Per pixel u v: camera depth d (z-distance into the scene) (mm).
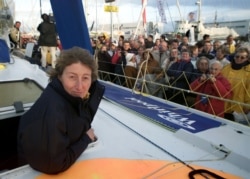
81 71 1312
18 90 2146
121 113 2395
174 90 4398
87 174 1441
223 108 3539
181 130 1986
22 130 1275
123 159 1601
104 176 1436
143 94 3137
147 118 2295
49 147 1252
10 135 2078
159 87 4406
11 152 2152
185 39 7469
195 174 1479
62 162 1341
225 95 3514
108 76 6055
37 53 5840
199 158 1661
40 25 5414
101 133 1928
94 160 1570
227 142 1888
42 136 1241
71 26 2365
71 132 1380
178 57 4930
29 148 1269
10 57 2895
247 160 1598
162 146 1794
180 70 4590
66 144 1317
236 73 3939
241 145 1837
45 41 5375
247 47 3998
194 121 2277
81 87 1323
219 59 5168
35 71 2559
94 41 8883
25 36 10008
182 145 1821
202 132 2059
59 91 1346
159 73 4996
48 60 5469
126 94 3156
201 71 4152
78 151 1443
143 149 1736
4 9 3150
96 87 1563
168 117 2348
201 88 3756
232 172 1532
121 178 1427
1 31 3193
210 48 6086
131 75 5422
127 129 2035
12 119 2045
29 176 1406
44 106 1278
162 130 2057
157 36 15062
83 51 1360
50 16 5406
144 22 13281
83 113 1459
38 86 2256
